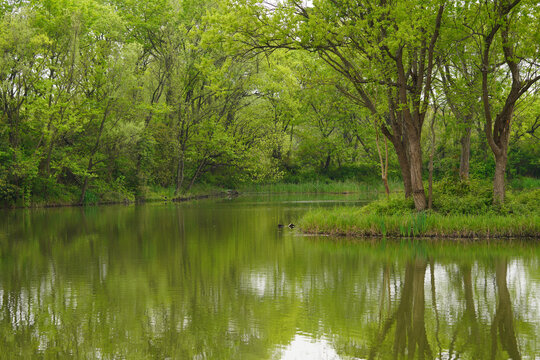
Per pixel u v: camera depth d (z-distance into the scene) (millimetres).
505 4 17938
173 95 42375
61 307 10367
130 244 18672
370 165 59125
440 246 17609
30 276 13266
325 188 57031
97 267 14414
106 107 37844
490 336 8438
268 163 50531
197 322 9328
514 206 20844
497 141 20812
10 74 34125
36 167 33938
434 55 21000
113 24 37812
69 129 35188
